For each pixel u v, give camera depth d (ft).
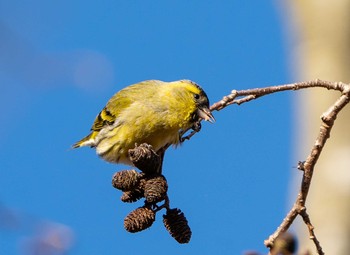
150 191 30.27
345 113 36.22
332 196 34.73
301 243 34.37
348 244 33.47
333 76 38.27
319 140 27.96
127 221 30.30
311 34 39.47
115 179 31.35
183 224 30.37
